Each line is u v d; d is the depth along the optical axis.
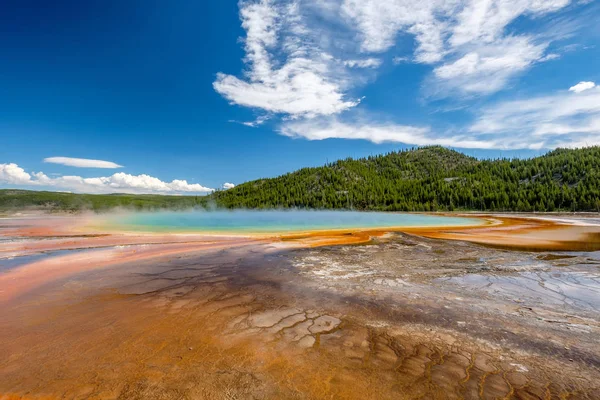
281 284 8.76
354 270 10.45
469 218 42.88
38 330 5.64
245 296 7.68
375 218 42.75
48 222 32.22
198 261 11.80
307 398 3.77
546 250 14.33
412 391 3.91
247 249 14.45
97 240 17.12
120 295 7.70
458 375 4.27
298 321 6.14
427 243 16.48
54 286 8.41
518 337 5.44
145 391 3.89
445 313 6.58
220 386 3.99
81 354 4.80
